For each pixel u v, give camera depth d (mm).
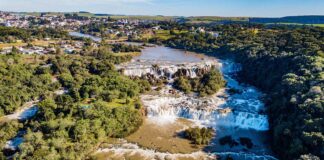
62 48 190875
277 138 81000
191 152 79750
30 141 71312
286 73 118125
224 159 76812
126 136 86500
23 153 68125
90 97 99500
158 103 105688
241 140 86750
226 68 161500
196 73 143750
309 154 65562
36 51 172750
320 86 91938
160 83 130125
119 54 182250
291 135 76062
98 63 134500
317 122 73188
